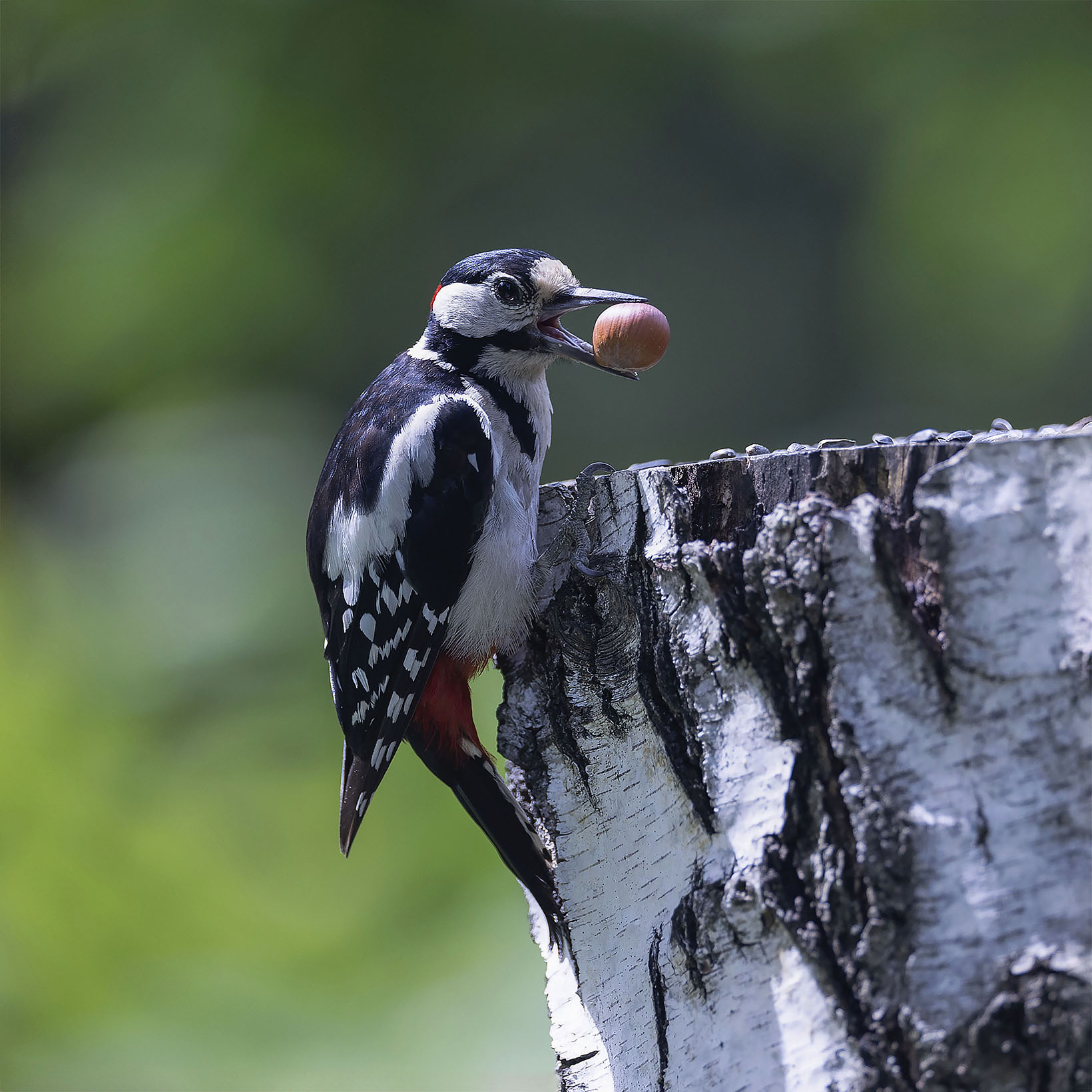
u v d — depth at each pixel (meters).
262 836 11.73
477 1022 9.85
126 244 19.78
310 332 20.06
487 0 20.59
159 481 16.23
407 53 20.56
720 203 20.89
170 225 19.75
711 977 4.58
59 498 17.59
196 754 12.72
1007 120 19.80
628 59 20.98
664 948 4.77
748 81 20.92
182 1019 10.18
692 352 20.48
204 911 11.07
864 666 4.33
